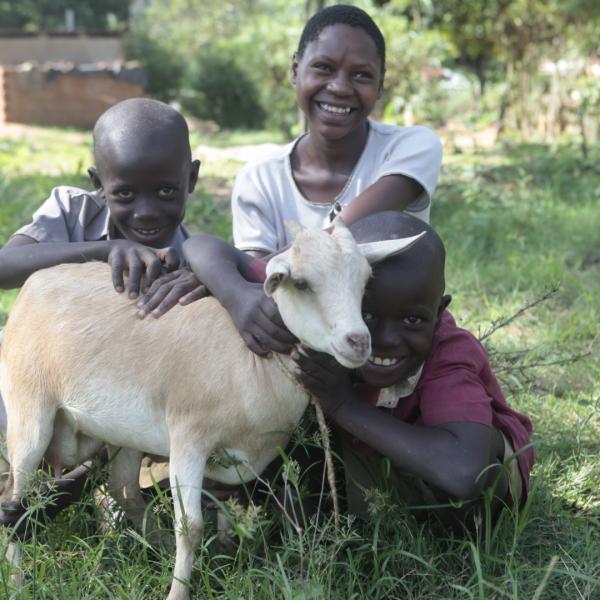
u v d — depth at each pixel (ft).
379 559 4.36
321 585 4.03
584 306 8.13
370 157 5.66
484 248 10.16
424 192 5.46
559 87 20.97
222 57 38.11
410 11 22.48
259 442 4.24
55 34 36.37
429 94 20.29
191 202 12.05
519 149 17.87
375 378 4.27
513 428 4.65
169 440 4.32
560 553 4.64
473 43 22.89
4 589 4.04
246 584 4.15
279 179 5.70
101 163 5.01
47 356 4.42
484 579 4.25
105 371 4.32
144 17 55.62
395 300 4.09
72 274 4.57
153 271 4.49
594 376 6.72
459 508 4.55
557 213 11.34
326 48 5.43
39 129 25.45
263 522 4.18
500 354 6.15
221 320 4.25
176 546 4.28
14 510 4.44
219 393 4.15
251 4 51.08
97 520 4.69
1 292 8.25
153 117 5.02
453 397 4.39
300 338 3.88
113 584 4.32
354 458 4.65
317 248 3.72
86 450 4.73
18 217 11.07
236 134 30.09
